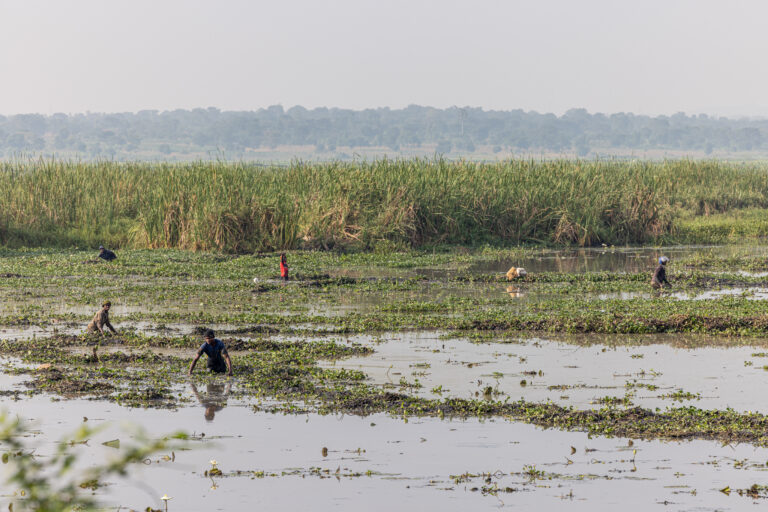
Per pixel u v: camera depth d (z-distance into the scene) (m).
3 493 21.28
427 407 30.80
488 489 23.06
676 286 62.31
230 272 68.69
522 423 29.11
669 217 99.56
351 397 31.97
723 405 31.12
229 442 27.05
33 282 63.69
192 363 35.69
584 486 23.27
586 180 99.25
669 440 27.23
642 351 40.88
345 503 22.09
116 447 25.92
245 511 21.50
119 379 35.03
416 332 45.56
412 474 24.23
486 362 38.25
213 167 96.88
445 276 68.75
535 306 53.12
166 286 61.66
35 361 38.19
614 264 77.06
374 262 76.38
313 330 45.56
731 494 22.66
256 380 34.62
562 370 36.81
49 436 27.17
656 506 21.86
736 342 43.16
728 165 147.62
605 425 28.55
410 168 97.38
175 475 24.14
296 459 25.50
